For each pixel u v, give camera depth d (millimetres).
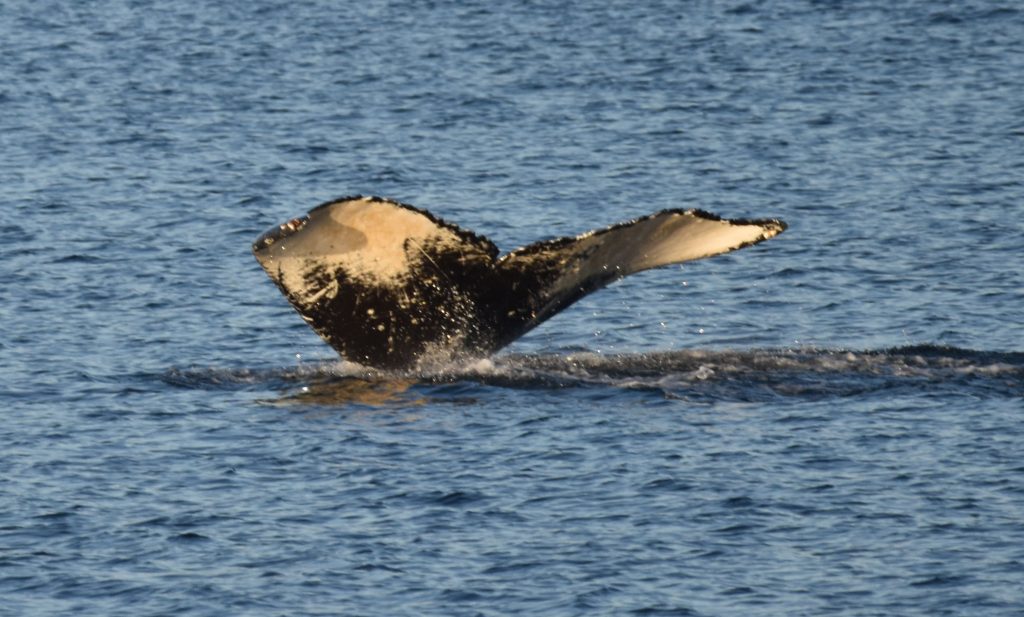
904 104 153250
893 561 56531
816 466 64375
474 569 56219
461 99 157375
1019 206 114812
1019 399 71062
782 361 76188
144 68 173250
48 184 122250
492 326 73875
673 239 70625
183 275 97375
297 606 53781
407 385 73562
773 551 57375
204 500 62031
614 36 190000
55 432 69250
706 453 65625
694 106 153375
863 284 95750
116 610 53719
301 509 61125
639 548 57594
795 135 141000
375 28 197125
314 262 72125
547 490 62438
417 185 124125
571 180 125562
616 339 85500
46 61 176500
